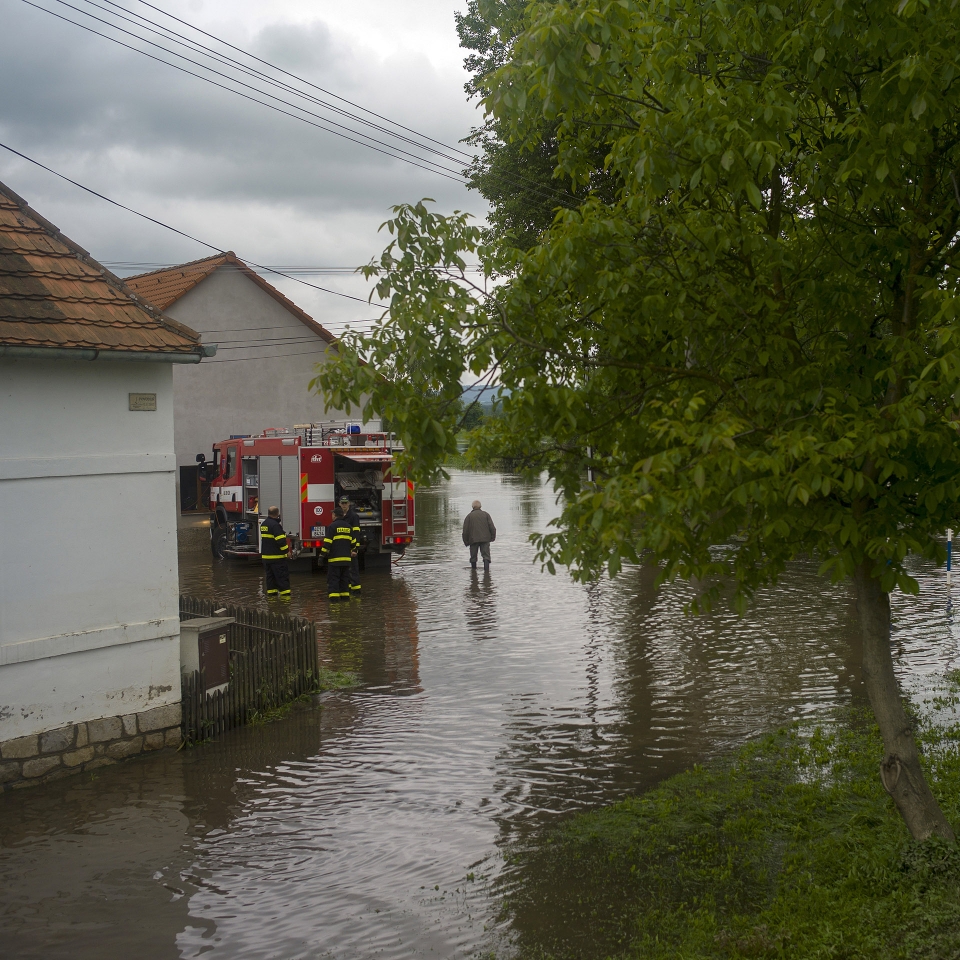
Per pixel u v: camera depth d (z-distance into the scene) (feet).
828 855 18.80
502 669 37.58
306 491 65.87
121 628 26.73
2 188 28.63
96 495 26.40
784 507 15.21
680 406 16.25
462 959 15.90
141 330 27.12
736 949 15.19
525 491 174.19
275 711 31.96
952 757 24.13
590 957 15.75
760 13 17.26
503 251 19.06
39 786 24.94
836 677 34.45
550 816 22.36
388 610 52.29
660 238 18.79
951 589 51.78
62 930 17.17
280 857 20.34
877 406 17.33
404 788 24.52
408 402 16.84
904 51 16.14
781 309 18.03
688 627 44.73
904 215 18.11
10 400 24.70
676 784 23.95
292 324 102.17
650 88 19.35
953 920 15.10
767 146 16.02
